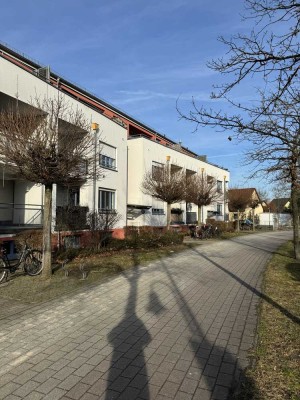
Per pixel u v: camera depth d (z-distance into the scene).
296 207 13.34
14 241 11.45
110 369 3.90
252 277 9.60
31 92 13.62
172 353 4.35
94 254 13.45
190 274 9.94
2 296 7.00
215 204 40.69
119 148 20.86
